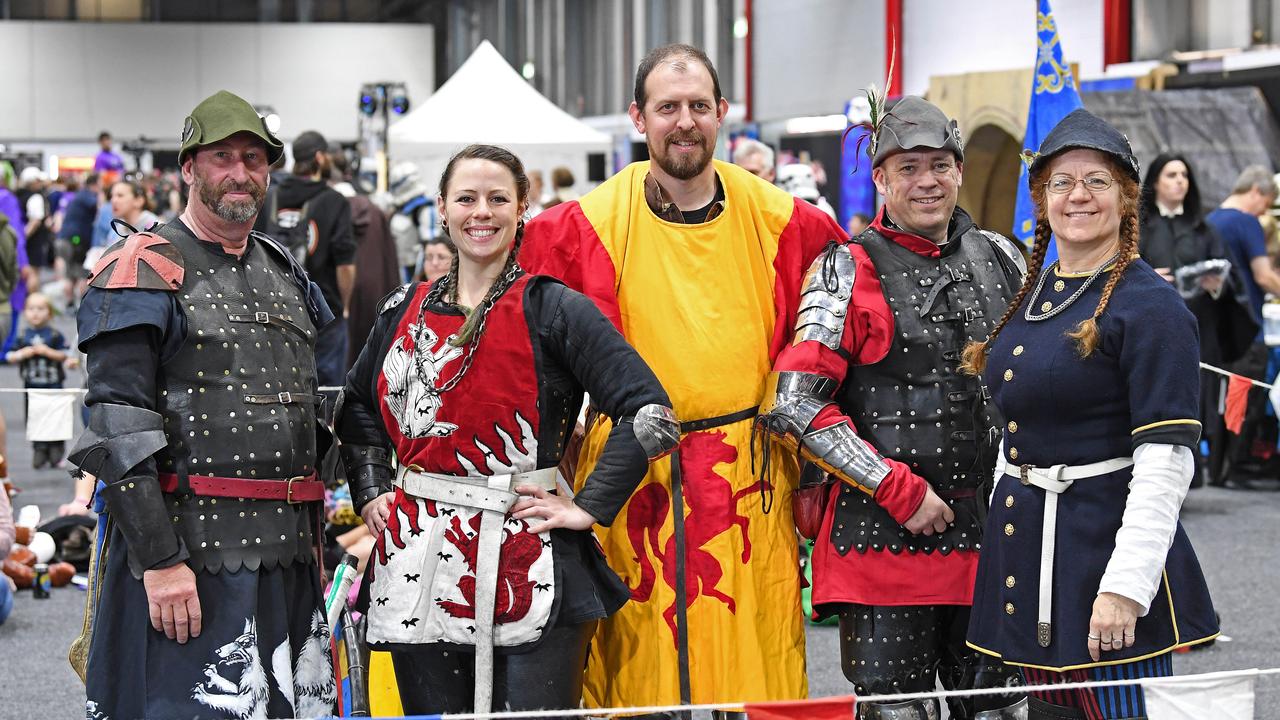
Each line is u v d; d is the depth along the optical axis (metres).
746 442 3.40
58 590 6.56
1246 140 9.62
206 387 3.06
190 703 2.99
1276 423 8.67
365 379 3.32
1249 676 2.62
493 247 3.02
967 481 3.46
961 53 14.69
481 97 12.81
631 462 3.00
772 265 3.49
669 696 3.32
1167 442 2.77
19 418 12.34
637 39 24.94
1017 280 3.62
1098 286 2.94
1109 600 2.77
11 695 4.86
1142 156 9.45
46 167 33.31
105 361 2.97
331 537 5.56
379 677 3.44
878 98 3.63
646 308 3.39
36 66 34.19
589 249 3.42
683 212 3.45
